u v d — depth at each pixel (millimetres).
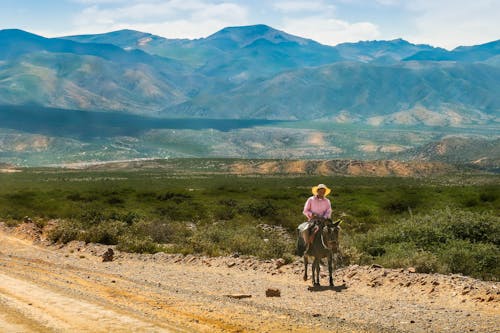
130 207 49500
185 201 56594
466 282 12305
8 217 36000
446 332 8805
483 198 45594
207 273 15961
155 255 19297
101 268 17047
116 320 8875
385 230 19188
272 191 70625
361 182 127625
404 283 12766
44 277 13898
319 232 13328
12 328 8219
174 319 9172
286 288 13305
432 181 136250
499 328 9062
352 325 9156
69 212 39031
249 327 8797
